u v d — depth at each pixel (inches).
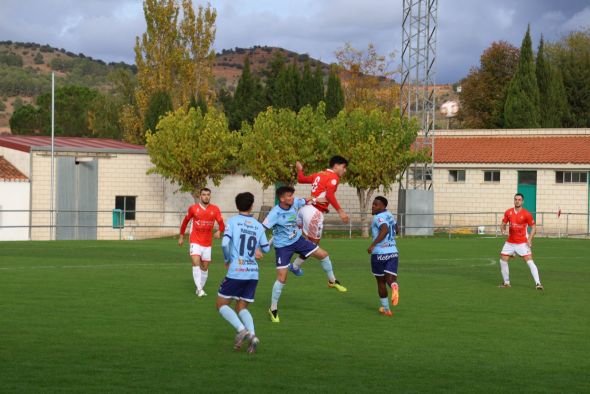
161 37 2518.5
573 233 1679.4
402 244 1286.9
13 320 479.2
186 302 569.3
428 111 1631.4
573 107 2564.0
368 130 1517.0
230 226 403.9
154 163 1598.2
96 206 1642.5
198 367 360.5
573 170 1764.3
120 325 467.2
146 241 1289.4
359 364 375.2
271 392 318.0
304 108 1550.2
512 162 1806.1
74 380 331.6
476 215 1861.5
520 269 888.3
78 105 3924.7
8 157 1610.5
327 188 592.7
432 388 332.2
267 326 478.9
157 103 2069.4
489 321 511.8
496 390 331.3
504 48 2906.0
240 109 2308.1
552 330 480.7
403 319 514.6
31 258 932.6
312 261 949.2
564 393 328.5
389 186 1560.0
